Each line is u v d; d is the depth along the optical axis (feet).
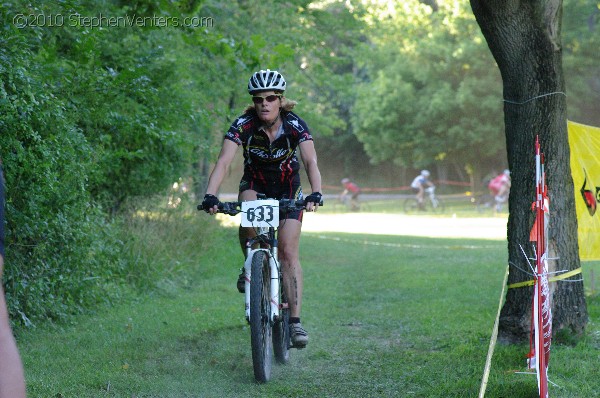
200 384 25.26
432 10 200.03
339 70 241.96
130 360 28.37
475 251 77.30
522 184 30.04
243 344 31.55
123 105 42.78
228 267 59.47
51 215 32.94
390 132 209.67
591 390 24.20
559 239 30.35
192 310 39.45
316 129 98.63
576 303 30.63
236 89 72.74
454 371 27.07
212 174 26.30
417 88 211.82
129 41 49.06
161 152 52.47
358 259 72.02
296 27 85.20
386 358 29.53
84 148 34.71
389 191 298.56
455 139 200.64
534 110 29.94
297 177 28.12
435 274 57.16
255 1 77.51
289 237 27.43
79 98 37.47
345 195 192.13
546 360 22.85
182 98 49.78
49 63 35.91
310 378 26.58
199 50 64.08
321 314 39.96
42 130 31.96
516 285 30.04
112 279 42.68
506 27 29.89
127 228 48.70
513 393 24.00
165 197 55.72
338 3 91.56
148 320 36.09
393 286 51.31
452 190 266.16
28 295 32.14
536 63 29.84
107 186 51.37
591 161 37.70
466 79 189.98
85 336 31.96
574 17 177.27
